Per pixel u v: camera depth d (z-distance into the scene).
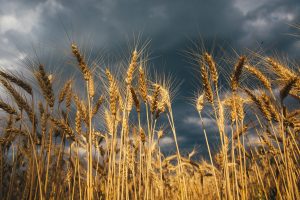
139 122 0.64
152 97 0.65
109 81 0.60
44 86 0.59
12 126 0.70
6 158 0.75
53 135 0.67
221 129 0.59
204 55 0.59
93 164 0.67
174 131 0.66
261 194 0.70
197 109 0.63
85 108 0.62
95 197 0.64
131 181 0.74
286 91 0.56
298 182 0.62
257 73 0.63
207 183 1.06
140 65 0.64
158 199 0.77
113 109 0.59
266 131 0.70
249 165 0.79
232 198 0.58
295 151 0.65
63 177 0.72
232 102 0.60
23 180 0.78
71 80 0.62
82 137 0.64
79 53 0.57
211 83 0.59
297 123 0.61
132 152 0.70
